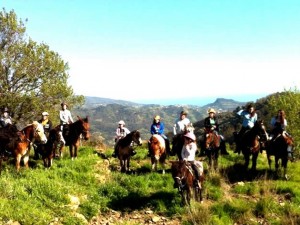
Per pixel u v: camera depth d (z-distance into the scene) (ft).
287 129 80.74
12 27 98.02
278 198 47.01
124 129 60.85
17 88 99.09
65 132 62.18
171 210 43.14
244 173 57.47
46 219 38.52
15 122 97.40
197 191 45.06
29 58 98.68
